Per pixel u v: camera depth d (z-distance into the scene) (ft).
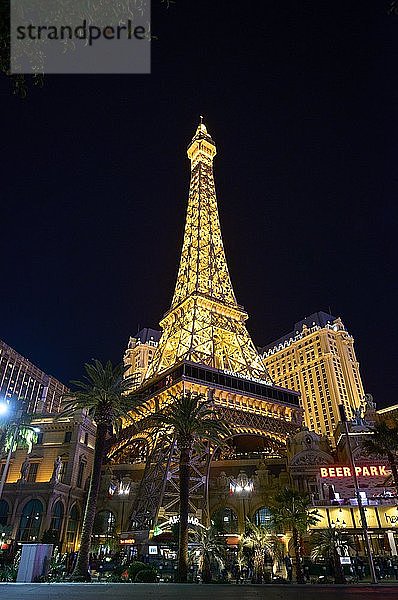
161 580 136.56
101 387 167.53
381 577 159.22
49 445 271.08
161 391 323.57
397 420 236.43
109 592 69.67
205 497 234.17
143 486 252.83
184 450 163.94
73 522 250.98
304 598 61.52
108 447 325.01
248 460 274.98
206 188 565.53
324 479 223.71
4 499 240.32
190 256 475.31
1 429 195.93
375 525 202.69
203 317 396.37
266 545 159.33
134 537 200.54
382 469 222.07
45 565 118.62
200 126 632.79
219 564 143.43
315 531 176.14
